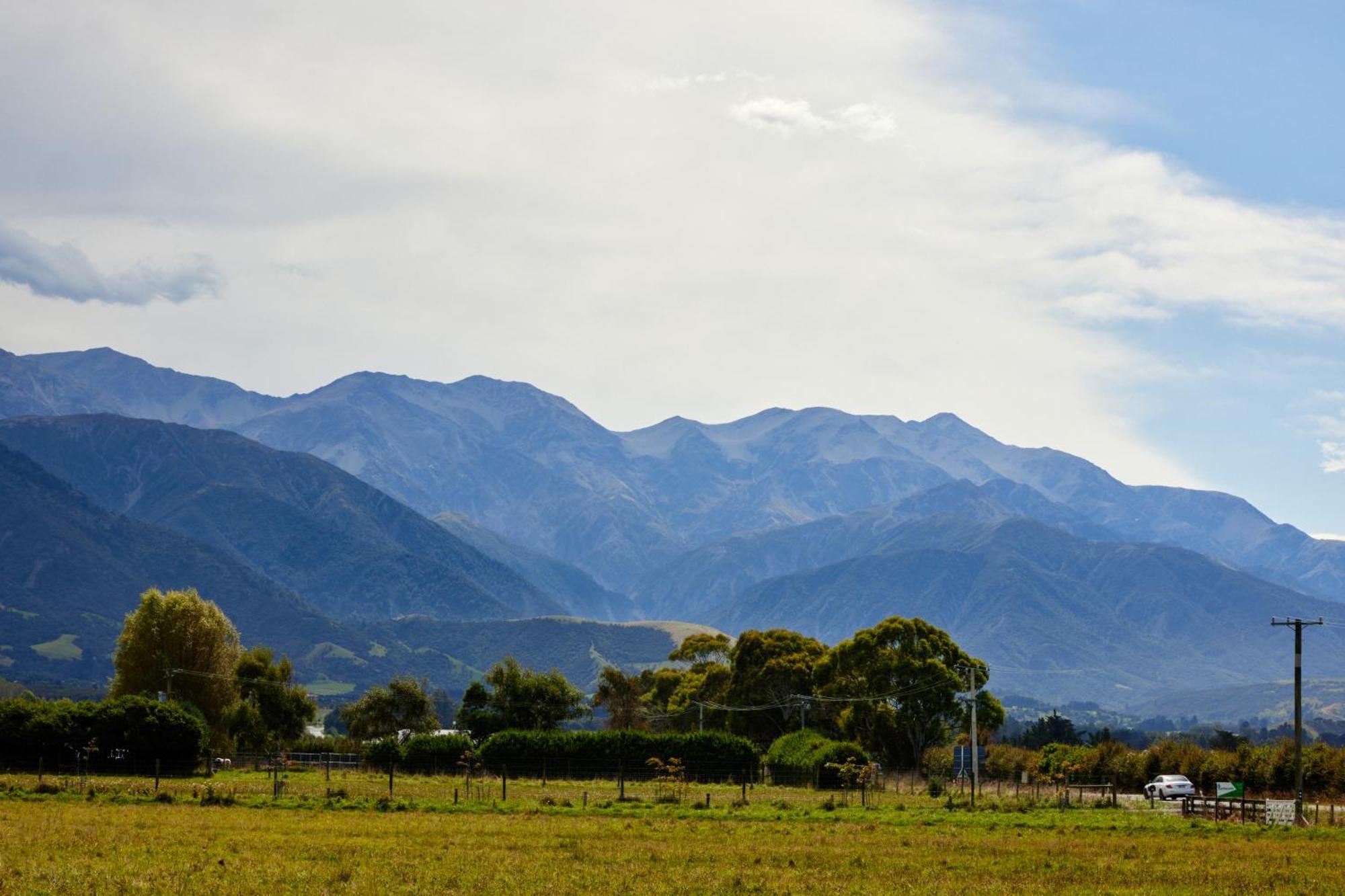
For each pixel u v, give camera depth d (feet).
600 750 362.74
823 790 320.70
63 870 135.95
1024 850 176.96
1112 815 249.34
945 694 407.64
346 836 177.58
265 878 135.74
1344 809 284.00
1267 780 332.19
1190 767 357.20
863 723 411.75
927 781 361.10
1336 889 146.30
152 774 335.67
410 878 137.90
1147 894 139.13
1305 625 262.47
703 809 239.50
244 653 547.90
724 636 650.43
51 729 330.75
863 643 420.77
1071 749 429.79
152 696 417.69
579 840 178.40
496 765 366.43
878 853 170.09
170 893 126.31
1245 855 178.09
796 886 138.51
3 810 203.21
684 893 132.67
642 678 655.76
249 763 422.00
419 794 267.59
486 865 148.77
